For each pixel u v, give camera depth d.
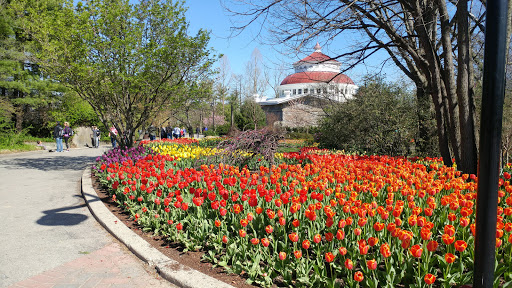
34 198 7.49
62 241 4.67
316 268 3.00
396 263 3.08
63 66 10.45
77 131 27.48
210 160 7.89
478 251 2.39
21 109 23.80
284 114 37.38
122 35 11.13
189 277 3.34
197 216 4.54
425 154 11.55
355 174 5.79
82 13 10.37
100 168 9.18
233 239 3.84
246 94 51.41
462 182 4.79
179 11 11.68
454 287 2.88
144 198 5.70
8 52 21.22
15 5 12.96
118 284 3.43
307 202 4.67
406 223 3.95
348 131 13.90
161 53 10.66
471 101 7.07
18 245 4.53
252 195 3.85
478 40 10.41
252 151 7.82
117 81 10.76
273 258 3.39
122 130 12.75
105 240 4.70
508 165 7.77
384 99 12.60
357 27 8.57
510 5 5.99
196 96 12.24
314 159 7.48
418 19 7.84
